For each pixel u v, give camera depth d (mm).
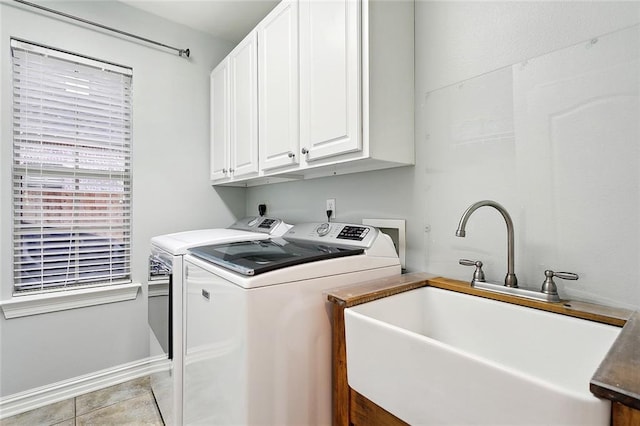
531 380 541
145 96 2184
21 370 1764
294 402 1054
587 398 486
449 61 1307
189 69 2381
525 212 1080
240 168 2018
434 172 1358
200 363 1242
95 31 1979
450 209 1302
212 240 1587
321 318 1130
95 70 2014
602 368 516
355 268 1240
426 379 700
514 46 1112
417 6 1426
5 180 1724
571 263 981
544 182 1037
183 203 2365
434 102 1356
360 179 1705
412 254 1450
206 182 2484
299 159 1519
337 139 1294
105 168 2066
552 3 1022
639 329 690
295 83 1523
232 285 1017
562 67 998
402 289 1151
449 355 653
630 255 875
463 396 633
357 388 895
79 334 1940
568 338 852
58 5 1858
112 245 2092
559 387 514
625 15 883
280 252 1269
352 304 977
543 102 1040
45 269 1861
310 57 1424
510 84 1122
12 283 1751
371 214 1642
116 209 2111
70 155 1941
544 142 1037
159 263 1655
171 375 1439
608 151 912
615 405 469
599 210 928
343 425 981
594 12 937
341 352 993
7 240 1733
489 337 1029
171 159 2303
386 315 1080
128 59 2107
